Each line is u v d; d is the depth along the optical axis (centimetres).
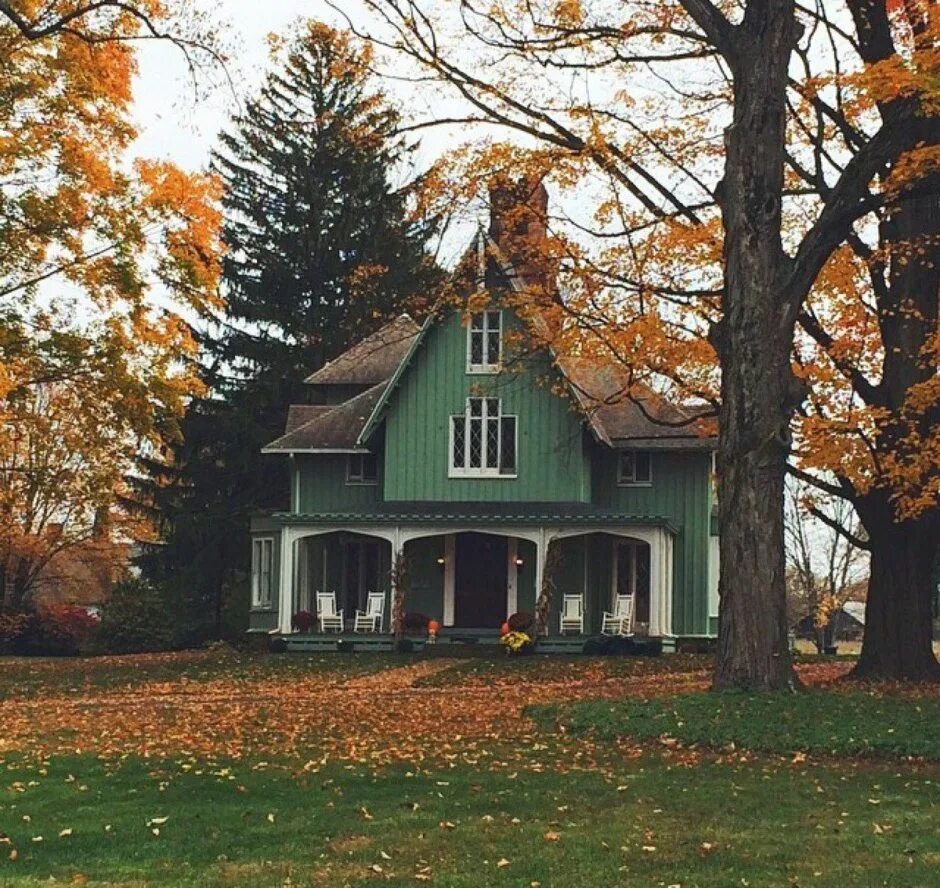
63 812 1171
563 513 3628
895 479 2200
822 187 2259
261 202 5466
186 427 5188
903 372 2352
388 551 3922
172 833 1071
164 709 2139
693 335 2358
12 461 4566
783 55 1906
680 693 2055
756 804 1181
